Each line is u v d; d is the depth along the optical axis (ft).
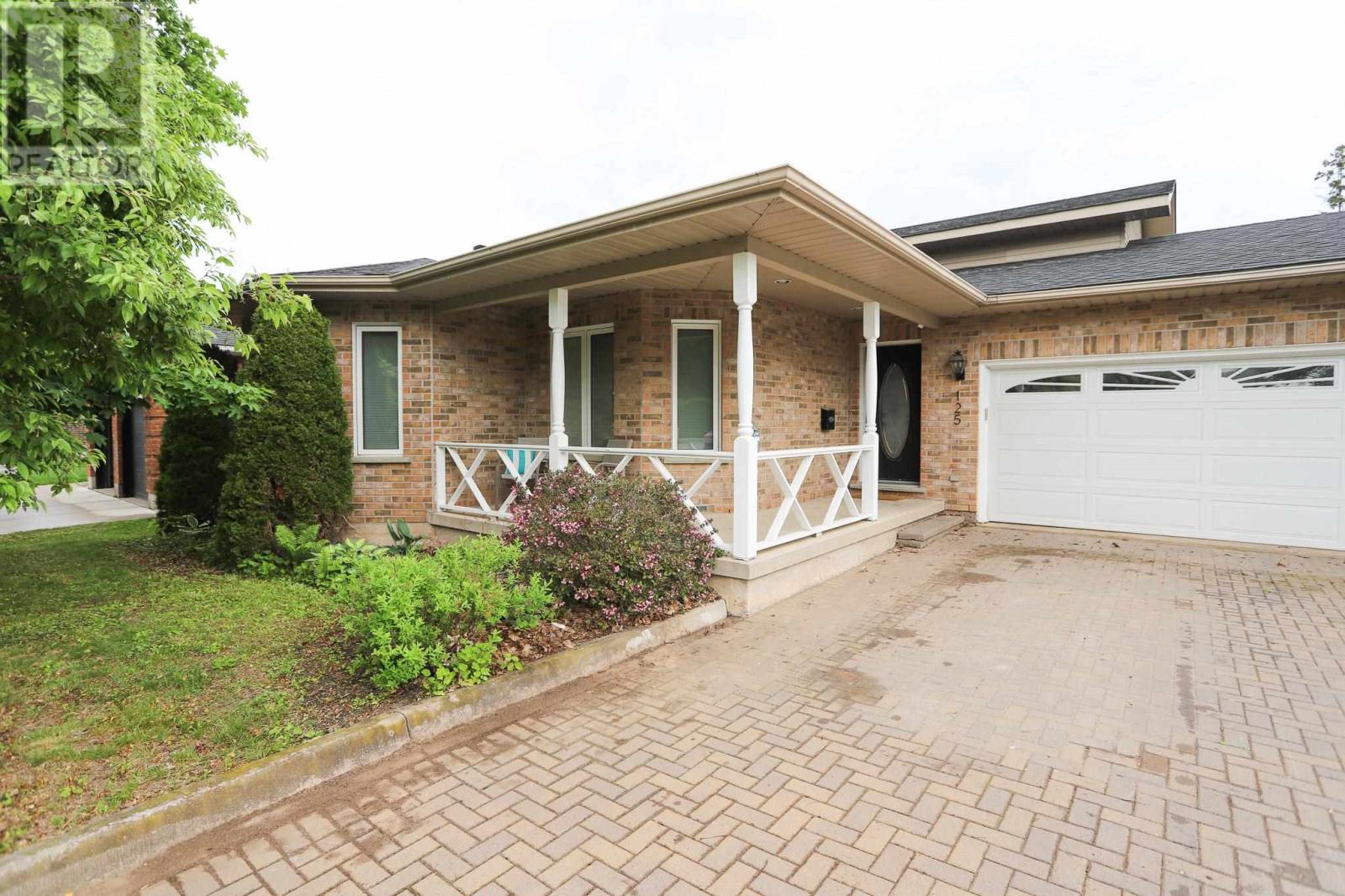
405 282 23.63
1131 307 26.78
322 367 21.62
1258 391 24.94
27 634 13.92
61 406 16.21
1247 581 20.27
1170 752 10.14
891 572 21.97
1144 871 7.45
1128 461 27.37
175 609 15.80
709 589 17.56
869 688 12.71
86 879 7.25
